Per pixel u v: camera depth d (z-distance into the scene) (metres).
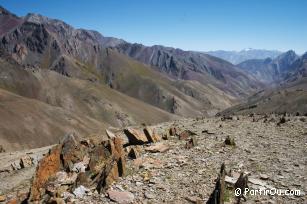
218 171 18.25
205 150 23.08
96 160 20.61
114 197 15.48
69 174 20.17
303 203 14.06
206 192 15.52
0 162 35.16
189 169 18.92
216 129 32.91
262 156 21.25
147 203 14.88
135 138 25.56
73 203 15.47
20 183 25.38
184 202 14.70
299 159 20.33
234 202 14.28
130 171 18.83
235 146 24.05
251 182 16.31
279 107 183.62
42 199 17.38
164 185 16.64
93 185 17.38
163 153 22.77
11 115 174.12
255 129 32.06
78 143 23.39
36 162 31.62
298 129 30.95
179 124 40.62
